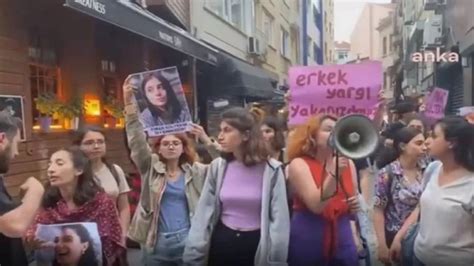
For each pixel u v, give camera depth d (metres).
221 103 14.38
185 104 4.73
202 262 3.91
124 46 10.84
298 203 3.83
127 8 6.60
